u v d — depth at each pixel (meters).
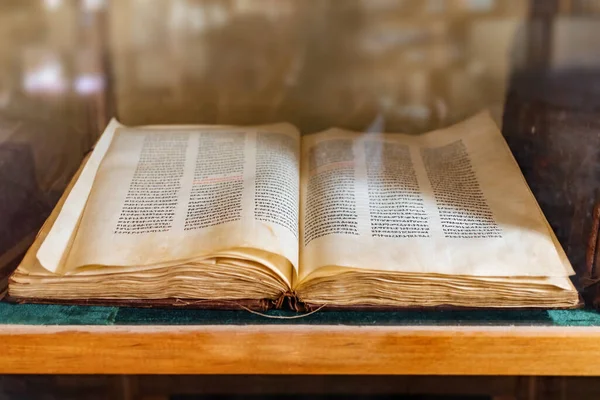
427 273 0.89
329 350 0.87
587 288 0.91
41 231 0.97
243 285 0.89
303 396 1.27
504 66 1.29
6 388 1.08
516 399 1.23
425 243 0.93
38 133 1.23
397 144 1.20
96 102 1.31
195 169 1.08
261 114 1.34
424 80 1.33
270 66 1.33
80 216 0.98
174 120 1.34
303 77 1.34
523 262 0.91
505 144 1.16
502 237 0.95
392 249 0.92
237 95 1.34
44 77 1.30
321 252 0.91
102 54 1.31
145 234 0.93
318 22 1.31
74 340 0.86
